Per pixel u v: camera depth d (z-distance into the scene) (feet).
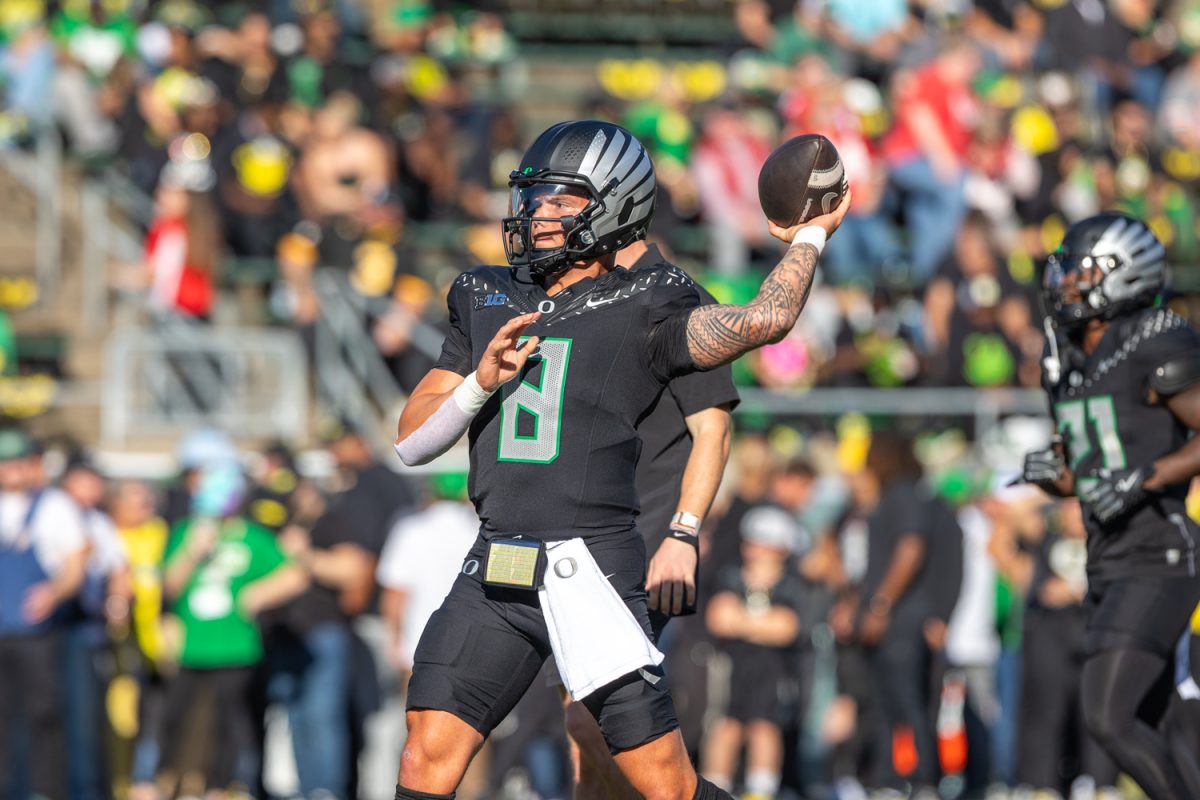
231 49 169.99
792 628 115.14
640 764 50.98
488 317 52.70
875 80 181.06
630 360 51.11
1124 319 71.92
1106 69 184.44
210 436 112.57
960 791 117.08
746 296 155.63
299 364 143.33
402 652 108.37
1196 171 176.86
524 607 50.96
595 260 53.36
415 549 108.17
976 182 162.30
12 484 107.65
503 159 173.99
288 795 114.42
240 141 156.35
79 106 165.07
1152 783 68.49
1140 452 70.85
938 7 188.75
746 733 114.83
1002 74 179.22
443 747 50.96
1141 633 69.26
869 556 114.01
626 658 49.73
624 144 53.01
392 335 143.74
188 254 148.15
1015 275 157.99
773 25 189.16
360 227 152.25
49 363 150.61
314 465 132.87
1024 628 114.83
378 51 187.73
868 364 144.25
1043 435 138.92
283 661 109.40
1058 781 114.62
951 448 139.23
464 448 132.87
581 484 50.57
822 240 51.93
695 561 57.36
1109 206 168.66
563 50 218.38
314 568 110.22
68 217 160.25
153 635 115.96
